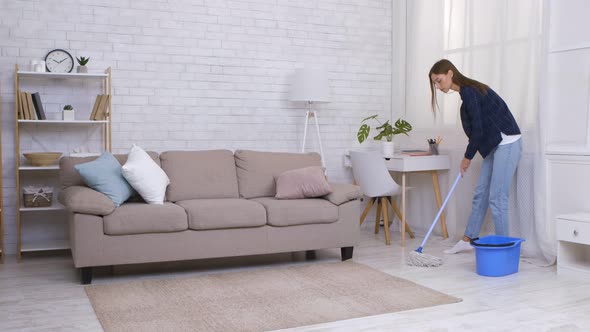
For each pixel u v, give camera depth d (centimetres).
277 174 488
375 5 612
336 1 594
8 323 303
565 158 428
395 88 613
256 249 423
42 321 307
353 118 607
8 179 484
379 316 311
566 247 405
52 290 369
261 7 561
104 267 438
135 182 412
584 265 402
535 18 448
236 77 553
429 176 568
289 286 375
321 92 539
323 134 595
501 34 477
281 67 571
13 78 480
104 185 397
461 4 521
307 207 435
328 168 598
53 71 484
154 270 428
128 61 514
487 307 327
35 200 462
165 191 452
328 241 445
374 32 613
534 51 450
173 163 468
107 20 506
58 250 498
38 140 491
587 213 411
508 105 471
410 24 587
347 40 601
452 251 476
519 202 461
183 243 403
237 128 555
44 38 488
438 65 462
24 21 482
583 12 416
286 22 572
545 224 438
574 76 423
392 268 427
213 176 472
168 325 298
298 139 581
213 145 546
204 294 357
